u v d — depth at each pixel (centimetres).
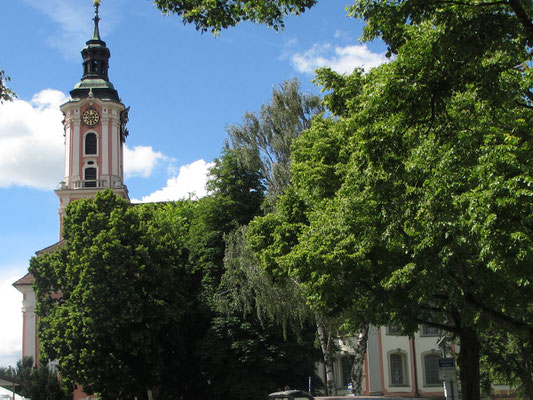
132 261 4375
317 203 2647
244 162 4056
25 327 6331
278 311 3459
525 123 1642
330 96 2509
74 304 4359
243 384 4231
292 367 4294
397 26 1306
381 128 1303
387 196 1720
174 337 4556
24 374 5531
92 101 7962
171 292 4541
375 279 2334
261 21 1355
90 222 4594
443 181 1628
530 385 3609
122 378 4284
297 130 3991
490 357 3700
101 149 7894
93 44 8350
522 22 1141
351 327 2898
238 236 3794
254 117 4109
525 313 2178
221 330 4353
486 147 1495
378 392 5169
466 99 1510
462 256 1953
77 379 4278
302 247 2420
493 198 1404
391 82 1216
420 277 1938
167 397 4634
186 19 1326
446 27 1151
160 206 6325
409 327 2439
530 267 1700
